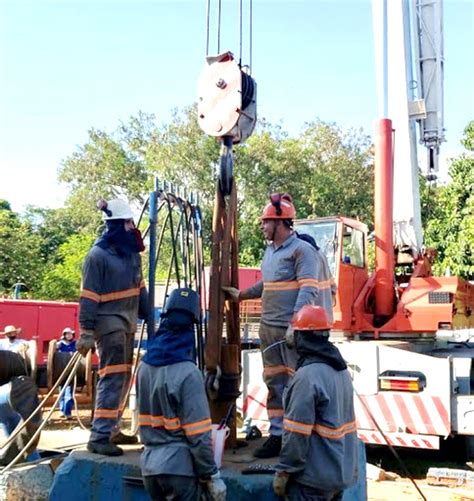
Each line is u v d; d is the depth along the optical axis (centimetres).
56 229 5547
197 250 648
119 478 480
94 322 515
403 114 1074
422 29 1124
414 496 738
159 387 396
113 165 4603
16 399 633
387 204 1000
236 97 550
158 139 4344
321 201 4141
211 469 392
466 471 804
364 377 888
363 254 1033
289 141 4269
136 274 545
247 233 3897
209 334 536
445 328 945
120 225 536
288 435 395
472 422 838
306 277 498
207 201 3869
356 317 979
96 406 522
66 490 491
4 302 1591
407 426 861
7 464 631
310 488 402
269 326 517
